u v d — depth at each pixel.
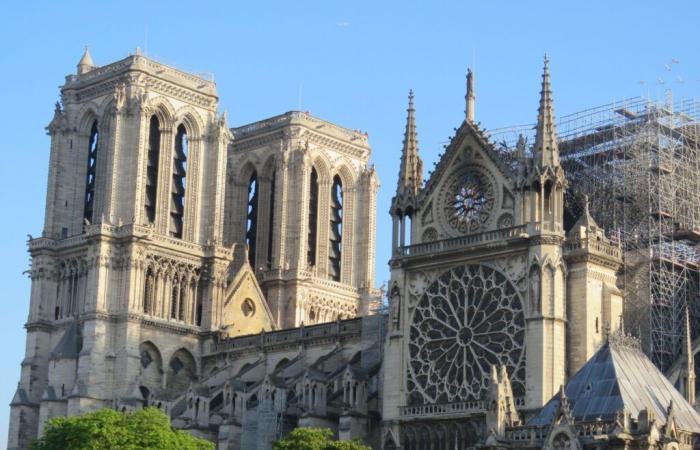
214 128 178.12
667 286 130.75
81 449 116.00
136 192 168.12
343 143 193.88
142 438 118.06
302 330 160.88
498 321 124.75
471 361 125.94
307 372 143.75
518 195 126.06
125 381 162.00
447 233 132.62
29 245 175.50
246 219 194.88
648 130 136.00
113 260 166.88
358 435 135.38
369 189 194.88
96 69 177.62
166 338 168.12
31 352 171.88
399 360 131.12
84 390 160.50
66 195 176.75
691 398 114.50
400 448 128.38
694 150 140.62
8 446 169.00
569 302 123.25
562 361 120.69
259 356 165.25
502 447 91.50
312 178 191.75
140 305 165.75
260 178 193.50
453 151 133.88
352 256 192.00
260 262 190.38
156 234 169.62
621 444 84.38
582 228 124.88
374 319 150.12
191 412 154.50
